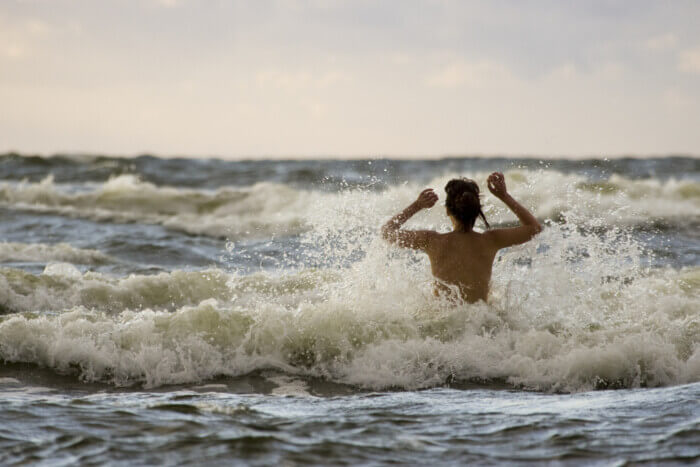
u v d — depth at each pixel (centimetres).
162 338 1767
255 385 1611
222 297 2573
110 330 1809
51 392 1543
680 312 2014
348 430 1177
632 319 1925
